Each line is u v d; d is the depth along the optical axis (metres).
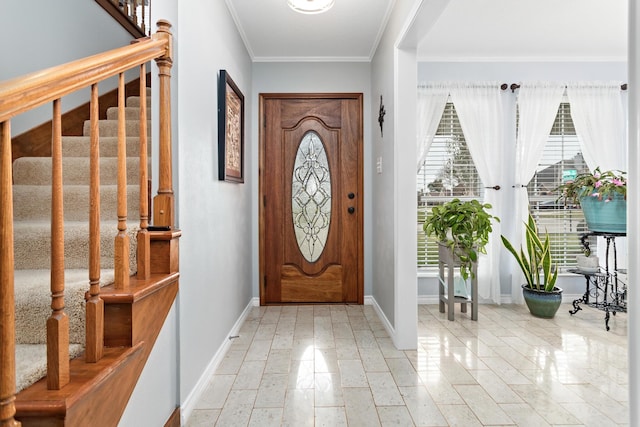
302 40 3.39
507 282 3.93
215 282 2.36
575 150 3.86
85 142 2.36
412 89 2.62
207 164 2.18
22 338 1.22
